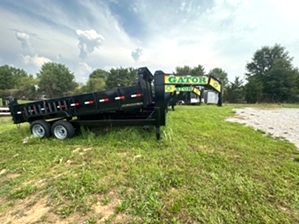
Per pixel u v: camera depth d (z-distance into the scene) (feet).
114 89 13.14
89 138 13.47
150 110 15.99
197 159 9.45
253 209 5.58
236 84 94.17
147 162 9.18
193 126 17.94
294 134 15.23
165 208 5.67
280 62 90.43
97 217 5.44
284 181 7.18
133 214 5.49
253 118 24.73
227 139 13.34
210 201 5.97
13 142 13.69
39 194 6.72
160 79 12.70
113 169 8.47
